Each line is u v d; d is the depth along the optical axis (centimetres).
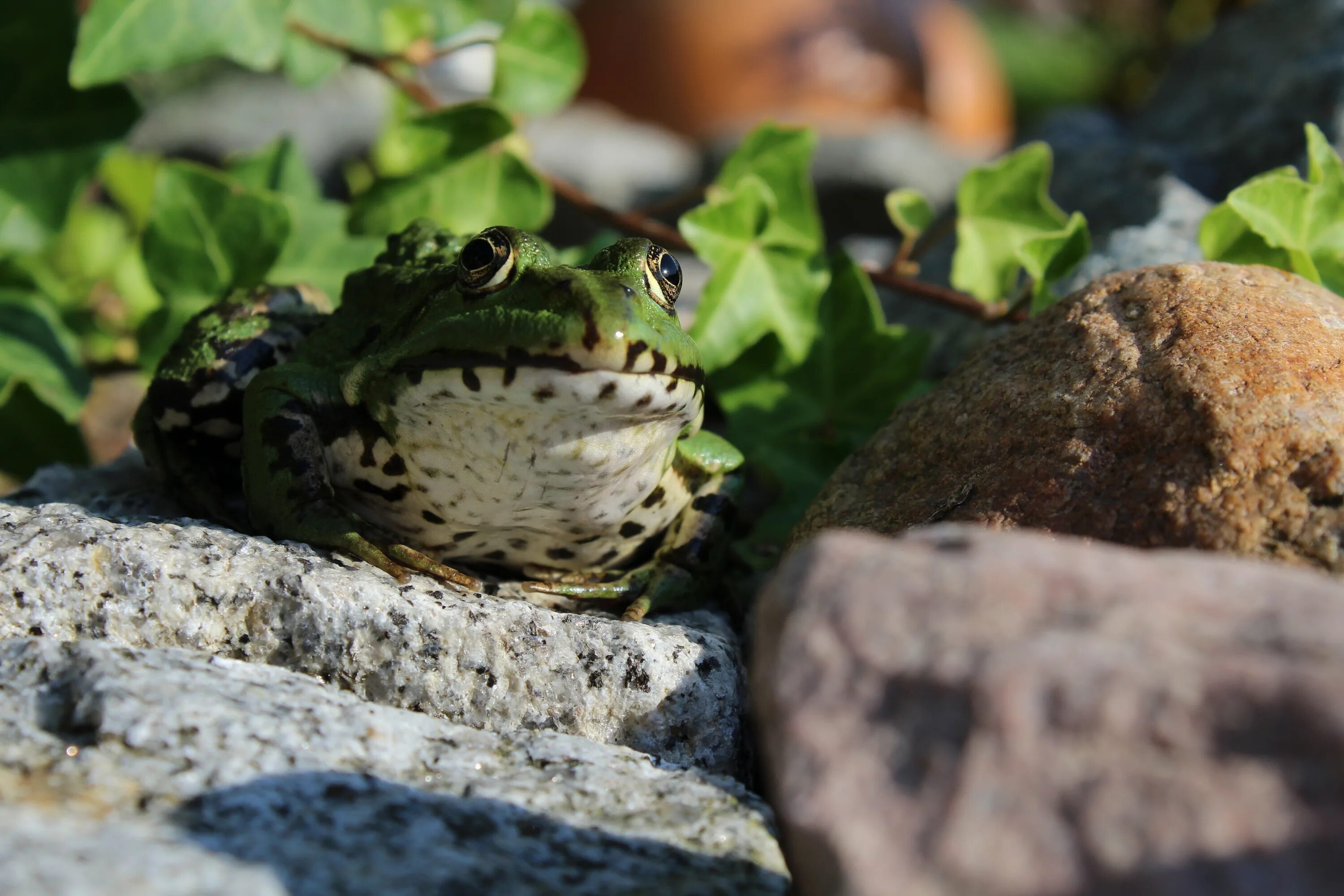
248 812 39
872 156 66
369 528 43
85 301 56
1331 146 50
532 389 41
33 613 41
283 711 40
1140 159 52
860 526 43
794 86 79
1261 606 38
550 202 50
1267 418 41
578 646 42
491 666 42
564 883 39
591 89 82
